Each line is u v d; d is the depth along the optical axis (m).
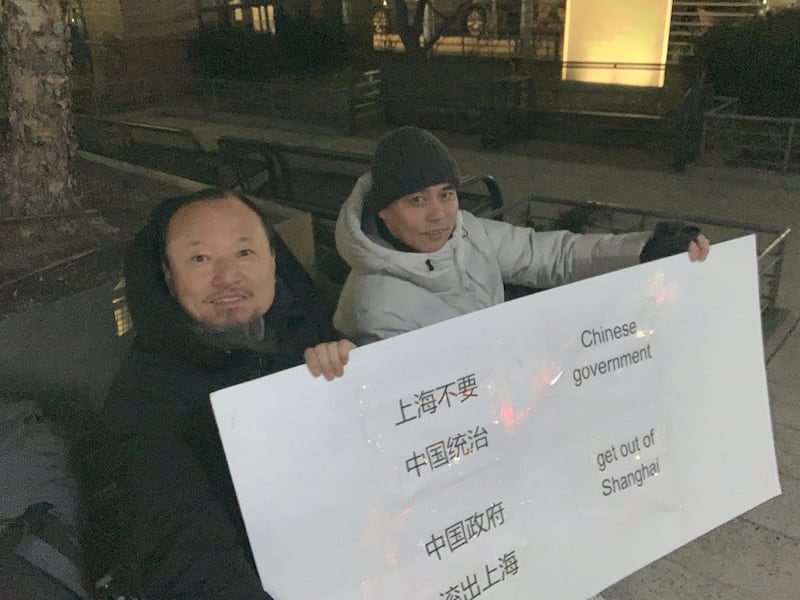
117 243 3.88
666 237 2.25
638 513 2.18
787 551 2.61
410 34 11.96
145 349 1.71
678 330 2.21
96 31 14.12
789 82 9.27
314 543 1.69
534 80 10.45
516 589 1.98
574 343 2.03
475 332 1.86
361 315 2.13
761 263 4.61
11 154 4.20
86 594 1.76
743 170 7.70
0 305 3.15
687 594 2.45
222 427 1.57
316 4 14.04
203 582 1.50
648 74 9.84
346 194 6.53
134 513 1.52
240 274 1.62
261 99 12.34
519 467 1.96
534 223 5.43
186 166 7.91
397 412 1.77
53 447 2.22
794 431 3.32
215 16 15.05
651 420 2.18
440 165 2.04
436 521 1.85
